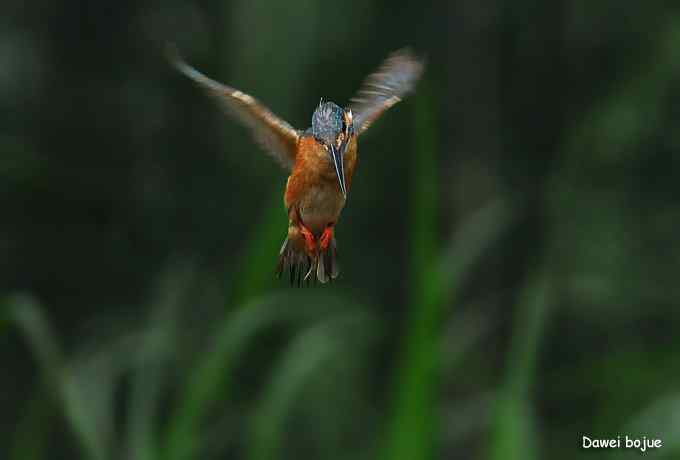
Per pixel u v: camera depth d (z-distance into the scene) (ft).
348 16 50.16
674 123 49.49
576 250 51.75
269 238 23.59
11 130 51.37
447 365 31.17
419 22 55.98
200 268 48.62
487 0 57.21
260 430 24.45
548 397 42.27
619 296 49.37
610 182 52.49
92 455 23.65
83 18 53.57
